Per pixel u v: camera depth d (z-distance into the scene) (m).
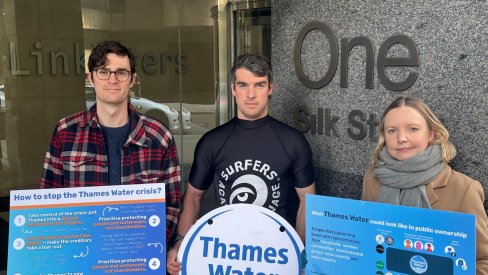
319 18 2.92
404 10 2.47
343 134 2.85
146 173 2.45
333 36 2.83
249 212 2.12
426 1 2.38
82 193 2.06
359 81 2.73
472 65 2.23
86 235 2.06
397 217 1.64
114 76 2.32
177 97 6.45
